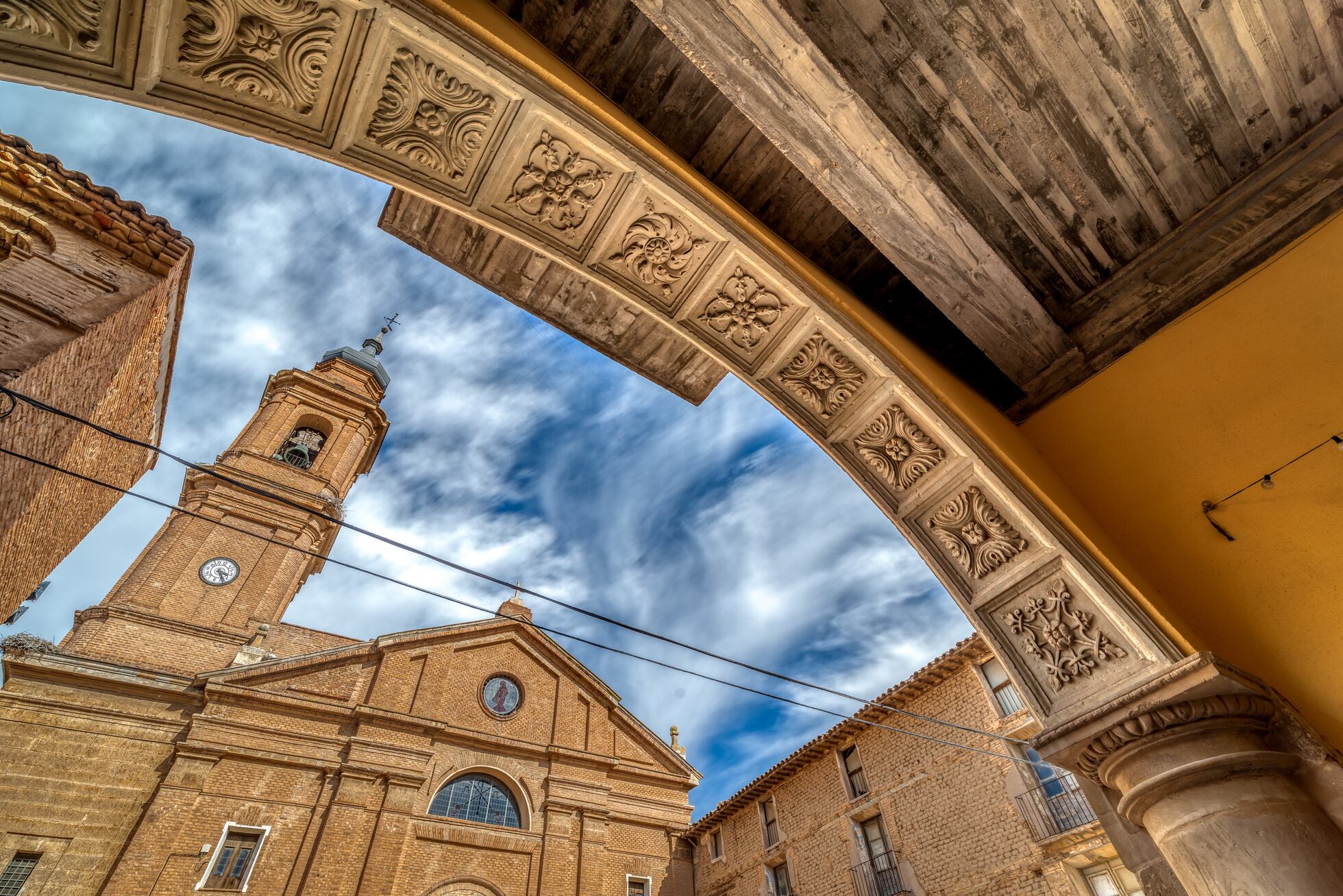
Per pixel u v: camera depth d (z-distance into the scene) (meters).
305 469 25.47
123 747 15.99
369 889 15.87
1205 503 3.60
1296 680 3.05
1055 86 3.57
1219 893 2.56
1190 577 3.52
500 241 4.71
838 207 3.67
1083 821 10.85
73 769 15.17
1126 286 4.30
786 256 3.93
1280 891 2.44
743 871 17.92
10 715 15.25
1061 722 3.35
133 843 14.41
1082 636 3.45
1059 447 4.34
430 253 4.95
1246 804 2.70
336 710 18.61
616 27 3.57
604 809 20.34
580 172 3.43
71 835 14.31
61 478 5.72
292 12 2.61
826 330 3.99
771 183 4.16
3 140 5.48
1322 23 3.38
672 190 3.52
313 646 21.55
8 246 4.75
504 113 3.14
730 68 3.08
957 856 12.40
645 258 3.79
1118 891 10.41
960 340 4.80
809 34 3.29
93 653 17.75
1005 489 3.71
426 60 2.90
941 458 4.00
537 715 22.02
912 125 3.68
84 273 5.31
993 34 3.39
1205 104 3.66
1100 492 4.03
